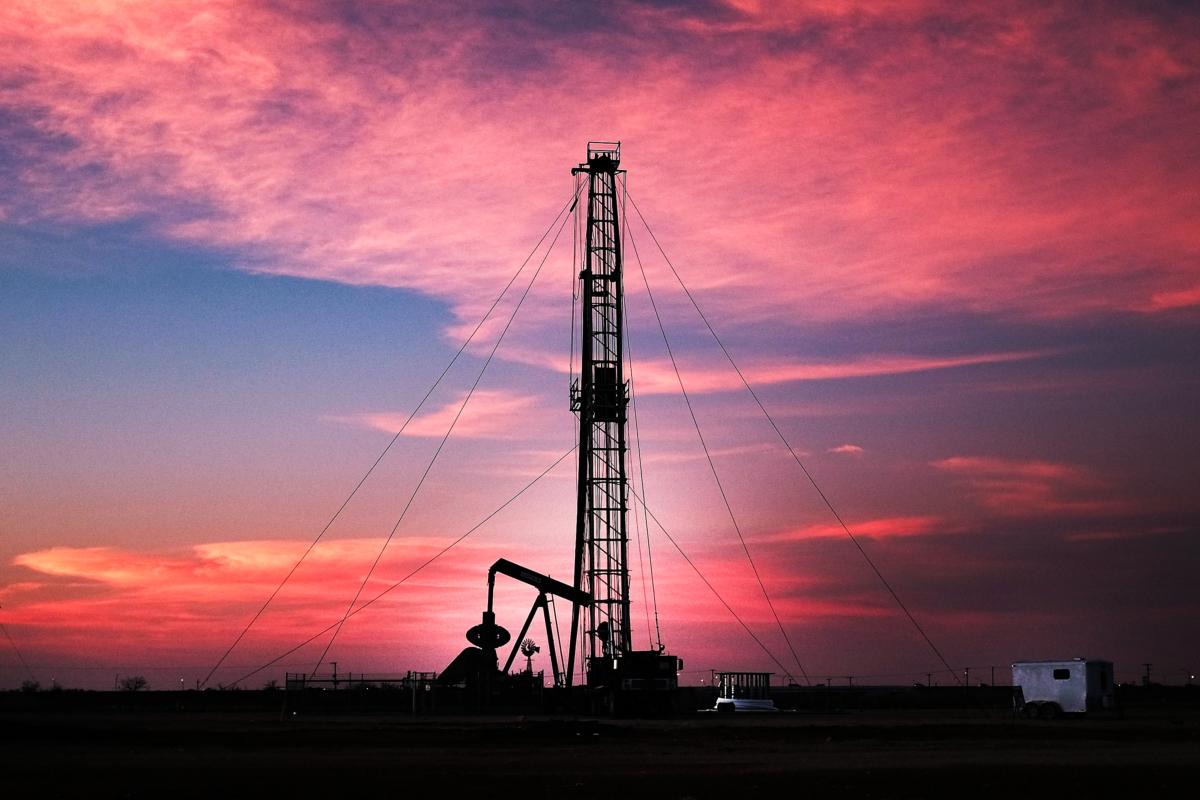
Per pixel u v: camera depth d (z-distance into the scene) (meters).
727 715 70.62
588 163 82.56
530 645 88.81
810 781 30.50
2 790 28.67
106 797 27.42
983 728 51.66
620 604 77.56
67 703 98.12
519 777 31.42
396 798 27.22
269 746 42.59
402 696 76.31
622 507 78.62
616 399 79.25
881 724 56.75
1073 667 60.59
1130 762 35.06
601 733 48.88
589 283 81.31
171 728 52.50
